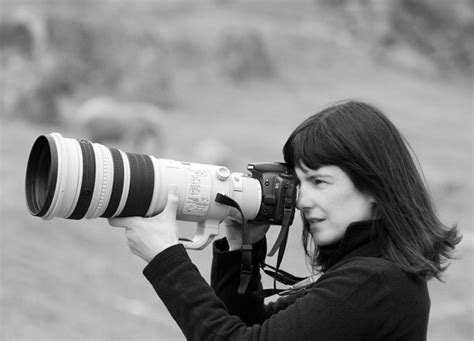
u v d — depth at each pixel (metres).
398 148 3.05
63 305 11.73
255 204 3.37
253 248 3.48
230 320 2.87
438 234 3.07
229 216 3.38
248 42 47.66
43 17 39.12
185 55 46.81
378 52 56.72
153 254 3.05
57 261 13.88
